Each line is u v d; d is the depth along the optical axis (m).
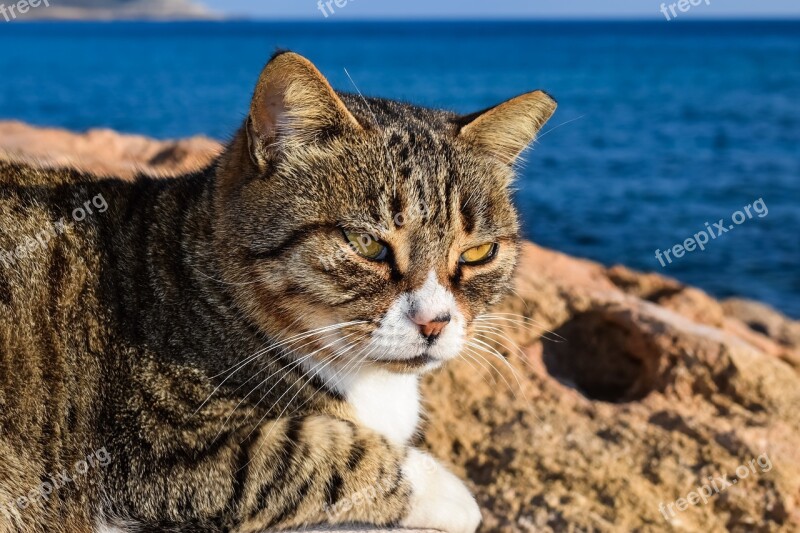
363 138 0.46
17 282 0.44
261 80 0.43
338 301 0.44
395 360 0.45
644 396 0.62
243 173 0.45
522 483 0.54
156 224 0.46
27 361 0.44
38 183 0.47
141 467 0.43
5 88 4.87
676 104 4.51
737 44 13.64
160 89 4.91
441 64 7.88
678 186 2.35
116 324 0.45
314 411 0.46
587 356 0.66
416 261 0.45
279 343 0.45
